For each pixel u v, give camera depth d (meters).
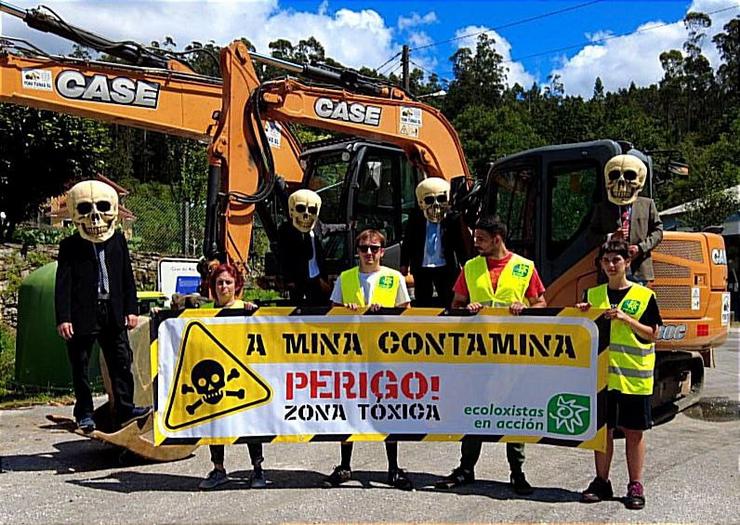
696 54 87.62
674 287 7.64
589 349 5.29
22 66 8.23
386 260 10.13
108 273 6.35
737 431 7.70
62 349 9.57
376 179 10.20
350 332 5.55
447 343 5.50
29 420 8.11
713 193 25.52
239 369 5.55
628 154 7.37
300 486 5.59
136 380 6.55
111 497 5.38
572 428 5.31
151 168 64.62
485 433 5.46
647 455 6.59
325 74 9.58
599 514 4.96
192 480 5.82
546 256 7.67
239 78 8.54
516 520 4.83
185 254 19.42
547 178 7.73
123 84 8.70
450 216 8.17
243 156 8.48
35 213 19.61
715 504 5.17
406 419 5.53
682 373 8.20
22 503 5.25
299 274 8.30
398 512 4.98
